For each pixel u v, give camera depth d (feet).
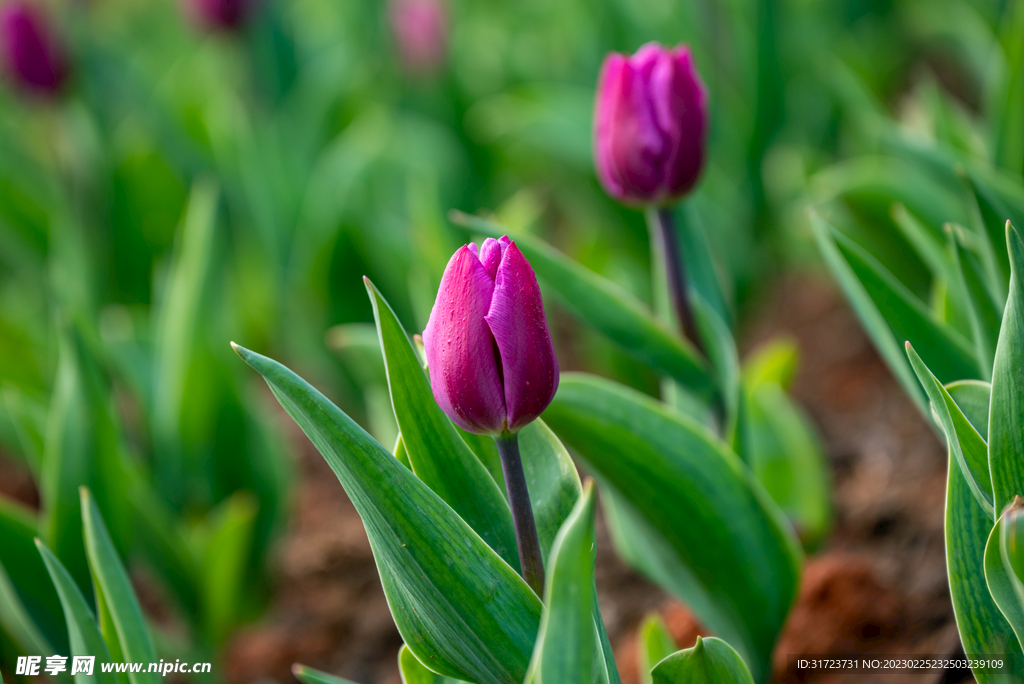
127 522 2.96
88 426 2.81
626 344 2.66
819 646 2.78
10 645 3.05
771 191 5.34
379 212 4.65
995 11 5.27
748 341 5.13
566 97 5.19
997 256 2.45
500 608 2.17
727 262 4.69
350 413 4.70
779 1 5.11
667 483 2.54
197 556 3.31
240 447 3.54
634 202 2.67
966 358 2.49
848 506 3.67
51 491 2.78
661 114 2.60
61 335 2.82
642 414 2.53
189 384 3.38
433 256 3.13
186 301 3.37
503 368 2.11
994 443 2.15
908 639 2.75
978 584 2.25
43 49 5.27
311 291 4.41
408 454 2.25
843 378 4.56
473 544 2.16
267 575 3.70
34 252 5.21
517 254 2.10
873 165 3.81
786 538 2.57
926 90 3.97
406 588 2.19
